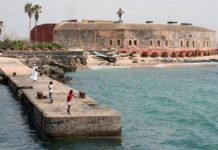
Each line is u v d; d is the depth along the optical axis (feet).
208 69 449.89
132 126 130.21
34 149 96.22
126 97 209.67
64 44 494.18
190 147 106.22
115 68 419.54
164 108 172.55
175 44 525.34
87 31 490.08
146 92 236.84
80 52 412.98
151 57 492.54
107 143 99.19
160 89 257.14
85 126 99.60
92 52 453.58
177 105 183.73
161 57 500.74
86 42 491.31
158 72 397.60
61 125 98.63
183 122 139.85
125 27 497.87
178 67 463.83
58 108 111.75
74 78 305.73
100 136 100.58
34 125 119.55
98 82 284.61
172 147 105.70
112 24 506.89
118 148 98.12
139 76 349.41
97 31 489.26
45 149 95.50
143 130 124.47
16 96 166.91
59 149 94.53
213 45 583.99
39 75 213.25
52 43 448.65
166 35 516.73
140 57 483.92
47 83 177.06
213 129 128.26
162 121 140.97
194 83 305.73
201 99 210.38
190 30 538.47
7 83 210.38
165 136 117.39
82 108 111.45
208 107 178.81
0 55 370.32
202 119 146.20
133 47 497.05
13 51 379.35
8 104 154.40
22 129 115.75
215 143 110.22
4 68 247.29
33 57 367.45
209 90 258.98
